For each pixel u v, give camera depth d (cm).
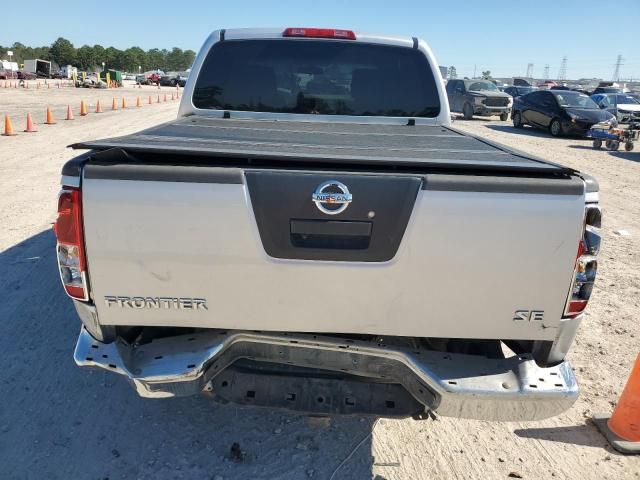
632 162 1417
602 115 1827
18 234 614
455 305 213
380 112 416
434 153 241
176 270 210
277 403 245
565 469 289
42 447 284
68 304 443
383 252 207
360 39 403
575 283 212
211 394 246
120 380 346
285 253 208
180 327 228
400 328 217
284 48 403
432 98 414
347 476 274
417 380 229
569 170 205
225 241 206
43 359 364
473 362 227
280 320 217
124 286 212
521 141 1772
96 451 283
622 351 415
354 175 203
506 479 279
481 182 202
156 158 217
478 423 325
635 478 285
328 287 211
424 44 410
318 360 235
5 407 314
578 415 337
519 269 208
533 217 203
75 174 202
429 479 276
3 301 444
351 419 319
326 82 408
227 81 407
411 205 203
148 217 204
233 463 279
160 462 277
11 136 1395
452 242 205
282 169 205
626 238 720
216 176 202
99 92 4322
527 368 224
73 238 207
